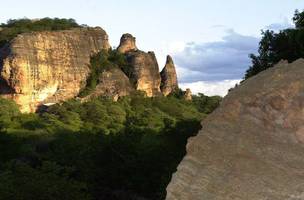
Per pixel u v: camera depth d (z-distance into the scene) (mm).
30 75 114250
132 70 133500
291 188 7766
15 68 112938
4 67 113438
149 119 99125
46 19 137375
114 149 40812
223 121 8547
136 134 44688
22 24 134250
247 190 7914
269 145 8141
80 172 37500
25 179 22453
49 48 119688
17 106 108562
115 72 128625
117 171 39688
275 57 26516
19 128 81188
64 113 100500
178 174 8383
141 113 108688
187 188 8242
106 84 124625
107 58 133875
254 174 7984
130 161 40031
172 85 141875
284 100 8297
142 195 39625
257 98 8453
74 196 22812
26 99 113625
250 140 8250
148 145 43750
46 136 64500
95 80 124750
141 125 92188
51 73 117625
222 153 8289
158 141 47125
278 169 7938
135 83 132250
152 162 40469
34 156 48656
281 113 8258
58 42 122125
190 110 122750
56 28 134500
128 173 39844
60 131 71812
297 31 25750
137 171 39906
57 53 120688
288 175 7859
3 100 106812
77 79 122125
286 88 8367
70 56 123312
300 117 8164
